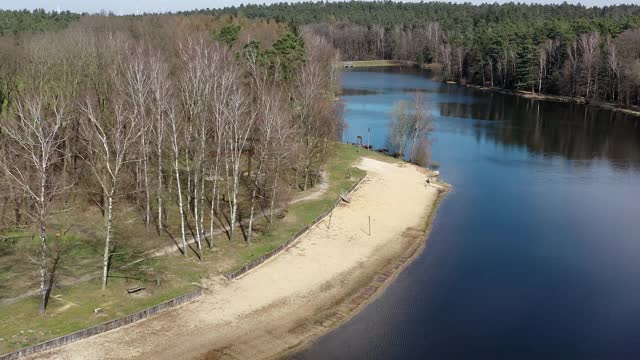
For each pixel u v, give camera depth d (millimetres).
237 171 71812
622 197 97562
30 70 86812
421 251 75562
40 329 51219
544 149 130875
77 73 89625
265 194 85750
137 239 70750
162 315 56656
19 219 70750
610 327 58750
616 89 189875
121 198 79938
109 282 60031
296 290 63656
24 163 73562
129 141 67688
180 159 92750
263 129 81938
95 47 105438
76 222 73500
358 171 106375
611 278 68688
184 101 81875
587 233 81812
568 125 157250
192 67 86812
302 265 69312
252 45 125500
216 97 75125
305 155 96438
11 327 51094
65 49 97750
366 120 156125
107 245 58000
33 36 131250
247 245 71750
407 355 53656
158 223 75312
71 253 65750
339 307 61156
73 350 50219
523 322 59531
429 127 125188
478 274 69375
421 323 58906
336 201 89812
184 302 59031
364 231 80375
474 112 177125
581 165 117875
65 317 53312
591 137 143000
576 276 69188
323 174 103062
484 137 142500
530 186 103188
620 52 188625
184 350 52156
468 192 99500
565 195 98438
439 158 122250
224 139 76562
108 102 86875
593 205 93438
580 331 58031
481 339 56469
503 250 76125
